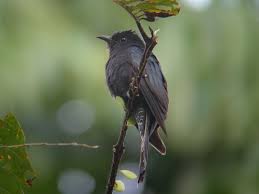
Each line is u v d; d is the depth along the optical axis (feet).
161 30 43.34
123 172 22.98
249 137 45.98
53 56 41.55
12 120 21.45
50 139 55.62
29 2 42.60
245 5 44.34
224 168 50.62
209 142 46.37
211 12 43.45
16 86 41.27
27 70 41.24
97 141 56.08
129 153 57.67
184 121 43.29
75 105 53.78
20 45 41.45
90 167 58.85
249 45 43.52
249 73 43.70
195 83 42.80
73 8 45.14
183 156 54.60
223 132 44.98
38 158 56.24
